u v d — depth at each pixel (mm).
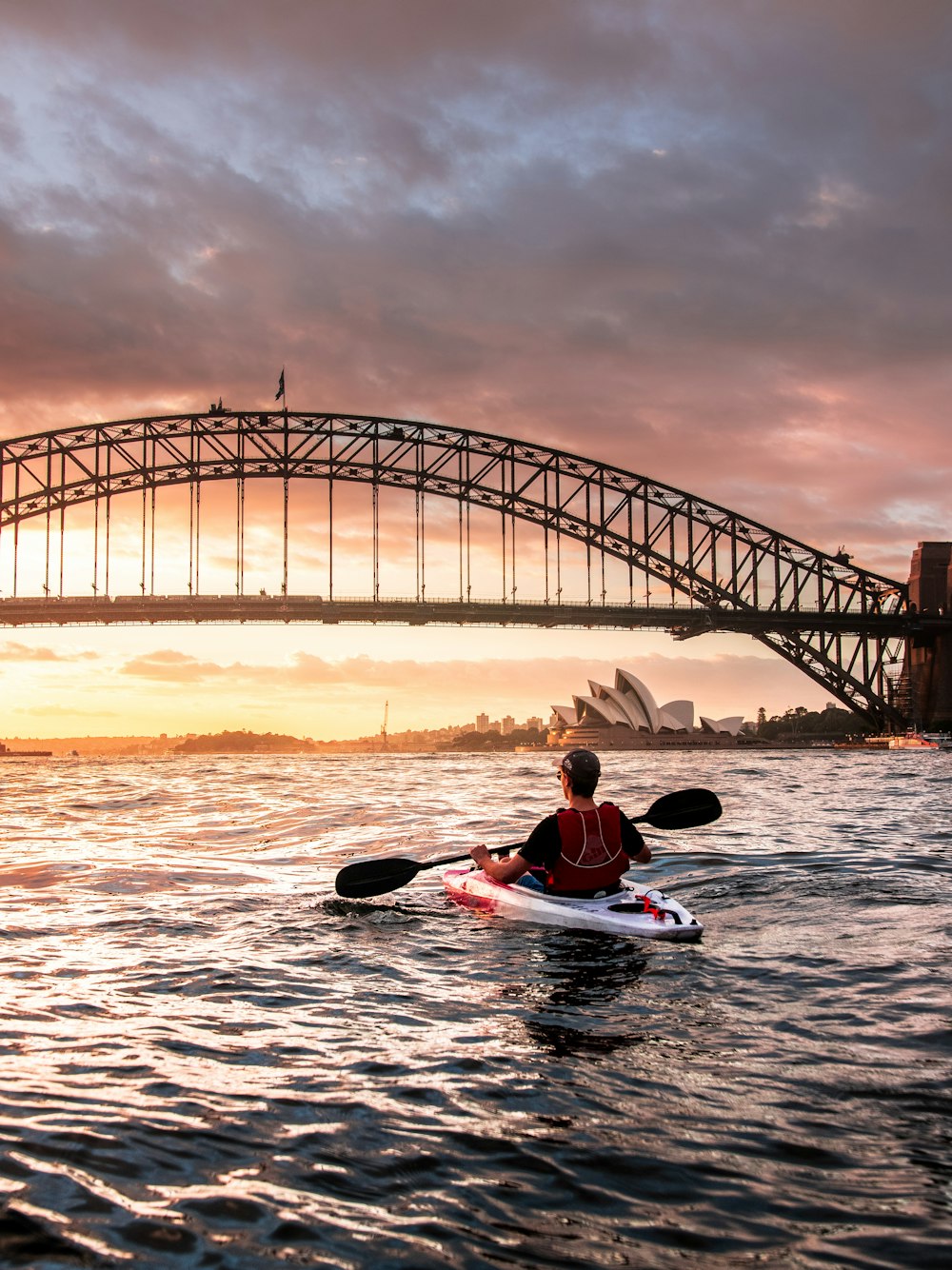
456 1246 2918
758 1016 5211
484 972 6348
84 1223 3053
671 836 14367
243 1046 4809
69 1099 4109
